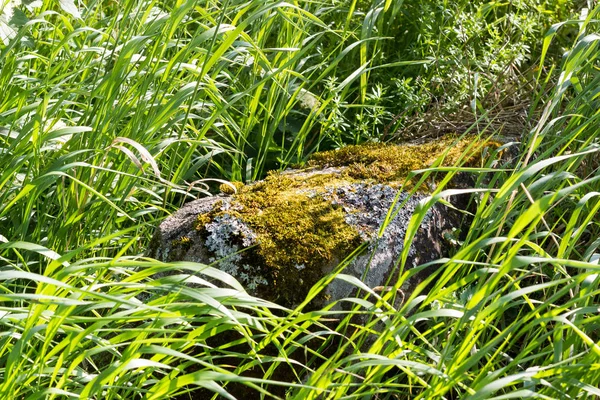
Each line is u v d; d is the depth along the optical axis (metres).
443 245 2.67
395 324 1.91
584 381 1.81
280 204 2.58
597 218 2.89
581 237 2.93
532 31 4.07
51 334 1.73
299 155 3.35
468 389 1.69
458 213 2.82
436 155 2.93
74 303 1.62
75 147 2.68
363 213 2.57
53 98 3.13
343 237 2.46
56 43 3.20
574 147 2.96
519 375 1.59
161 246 2.54
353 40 4.19
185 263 1.78
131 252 2.84
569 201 2.91
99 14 3.68
